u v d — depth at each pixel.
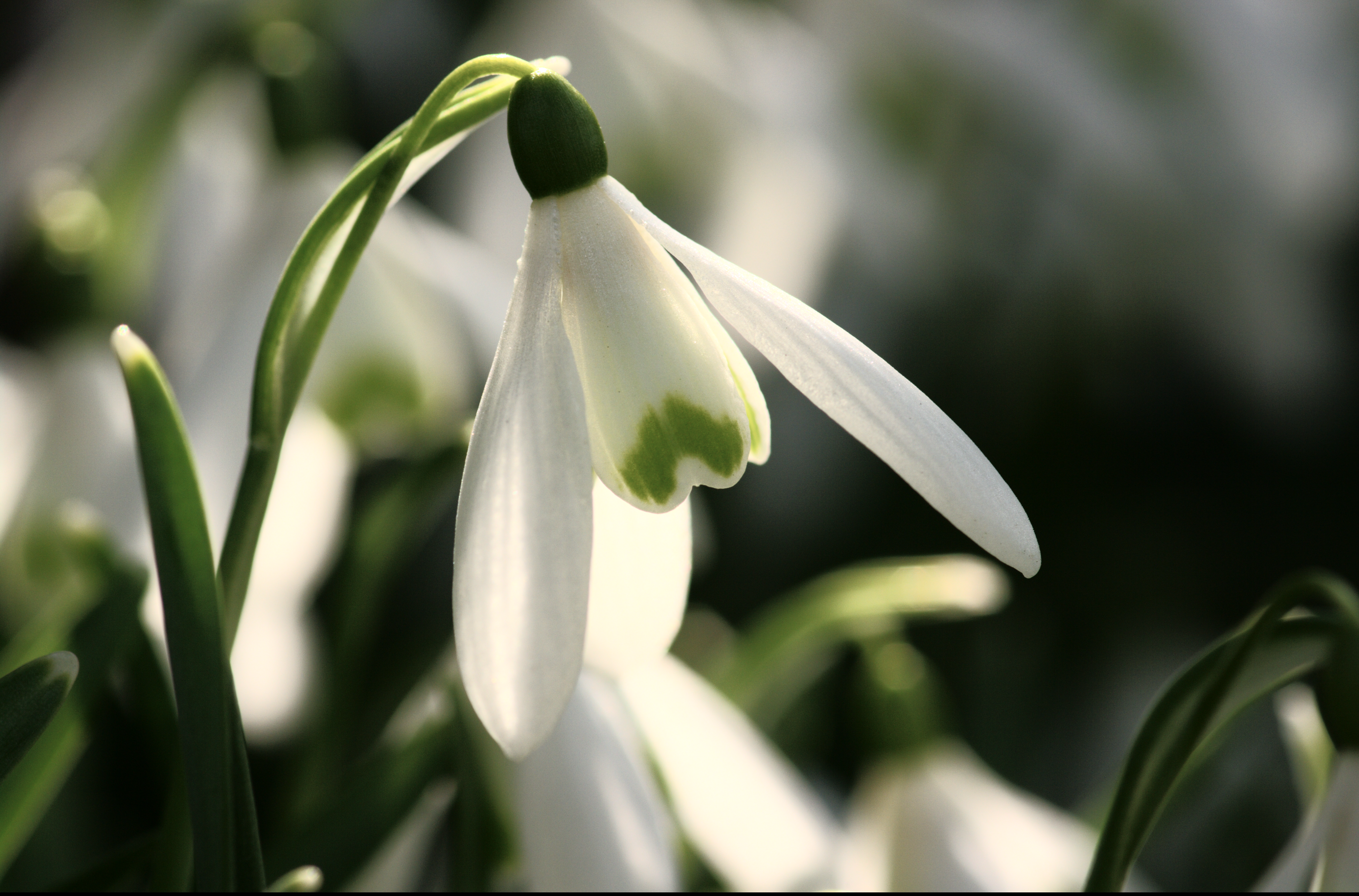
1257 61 0.40
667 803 0.20
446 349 0.26
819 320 0.16
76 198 0.28
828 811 0.26
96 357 0.26
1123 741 0.39
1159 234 0.40
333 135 0.28
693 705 0.21
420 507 0.22
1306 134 0.40
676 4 0.36
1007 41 0.39
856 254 0.38
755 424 0.17
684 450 0.17
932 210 0.38
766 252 0.38
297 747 0.25
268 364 0.17
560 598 0.16
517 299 0.17
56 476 0.24
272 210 0.27
